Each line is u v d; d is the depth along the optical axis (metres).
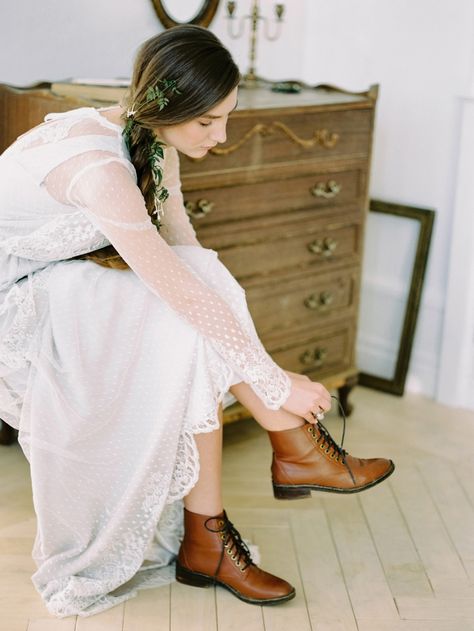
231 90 1.86
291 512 2.55
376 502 2.63
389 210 3.45
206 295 1.88
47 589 2.07
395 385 3.50
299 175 2.88
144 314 1.93
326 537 2.43
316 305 3.10
